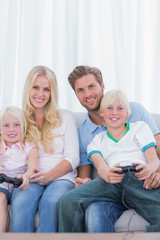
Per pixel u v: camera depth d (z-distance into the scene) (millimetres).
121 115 1560
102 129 1705
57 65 2354
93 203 1342
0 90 2369
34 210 1362
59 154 1646
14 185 1379
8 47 2354
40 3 2379
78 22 2367
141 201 1327
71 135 1664
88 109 1727
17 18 2381
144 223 1309
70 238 837
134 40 2375
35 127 1673
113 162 1498
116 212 1360
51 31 2404
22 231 1290
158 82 2357
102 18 2375
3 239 834
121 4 2338
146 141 1501
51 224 1308
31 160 1575
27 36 2367
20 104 2373
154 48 2363
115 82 2361
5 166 1587
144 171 1324
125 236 855
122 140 1546
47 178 1498
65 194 1350
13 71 2352
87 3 2354
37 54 2359
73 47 2369
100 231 1252
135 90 2361
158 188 1364
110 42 2375
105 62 2371
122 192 1417
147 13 2381
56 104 1740
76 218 1292
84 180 1504
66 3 2342
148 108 2387
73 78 1736
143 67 2377
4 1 2398
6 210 1391
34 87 1688
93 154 1549
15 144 1610
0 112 1666
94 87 1704
